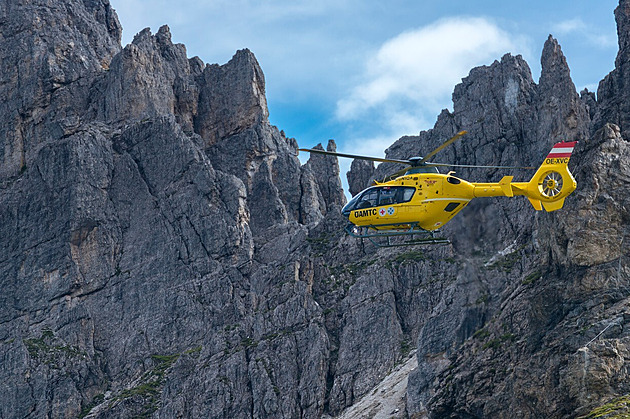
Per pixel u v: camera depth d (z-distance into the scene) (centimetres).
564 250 14188
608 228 13888
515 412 13212
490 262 14875
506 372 13675
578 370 12575
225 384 19325
